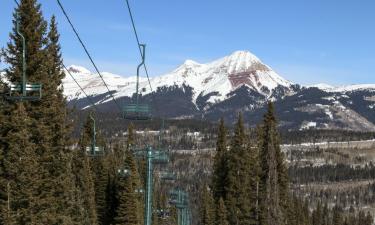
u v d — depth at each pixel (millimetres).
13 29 40031
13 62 39531
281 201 83375
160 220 110375
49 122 41688
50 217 39531
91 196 72250
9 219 36438
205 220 92812
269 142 81438
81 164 72188
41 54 40281
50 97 41281
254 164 82375
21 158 37531
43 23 41000
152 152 50781
